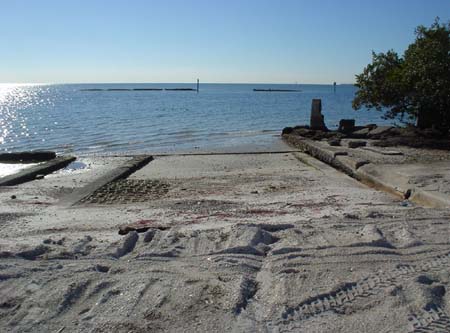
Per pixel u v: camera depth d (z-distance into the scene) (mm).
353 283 5168
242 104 75062
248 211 9828
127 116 45719
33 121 40000
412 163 15883
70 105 72688
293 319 4512
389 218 7930
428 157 17281
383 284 5125
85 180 15406
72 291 5070
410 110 23719
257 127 35875
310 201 11055
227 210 10070
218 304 4809
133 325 4402
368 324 4375
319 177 15352
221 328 4355
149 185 14203
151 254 6152
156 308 4711
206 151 22859
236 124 38156
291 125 37656
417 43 22469
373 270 5504
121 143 26266
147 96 124062
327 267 5605
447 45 21000
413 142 20781
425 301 4715
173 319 4512
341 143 22141
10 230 8586
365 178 14453
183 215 9633
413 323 4371
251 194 12523
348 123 27953
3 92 182875
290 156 20969
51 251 6336
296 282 5223
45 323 4473
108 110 56781
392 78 22844
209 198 12031
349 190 12805
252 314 4633
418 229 7113
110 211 10430
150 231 7215
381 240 6426
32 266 5762
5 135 30172
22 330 4359
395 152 18344
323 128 29094
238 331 4305
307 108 63125
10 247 6566
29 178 15680
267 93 155250
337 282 5176
